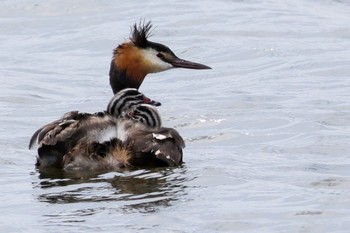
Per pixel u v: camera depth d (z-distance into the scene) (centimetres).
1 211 1188
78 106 1839
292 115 1702
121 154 1336
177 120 1694
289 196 1235
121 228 1117
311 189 1270
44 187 1281
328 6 2611
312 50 2205
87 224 1132
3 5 2630
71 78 2062
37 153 1395
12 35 2439
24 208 1197
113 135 1344
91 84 2017
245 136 1580
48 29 2469
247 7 2589
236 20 2461
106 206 1196
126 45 1518
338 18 2484
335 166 1387
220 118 1697
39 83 2011
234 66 2127
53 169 1354
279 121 1662
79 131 1337
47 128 1363
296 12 2544
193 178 1307
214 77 2055
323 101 1806
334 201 1215
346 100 1811
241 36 2334
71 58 2231
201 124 1667
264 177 1327
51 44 2347
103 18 2525
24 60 2209
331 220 1148
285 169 1370
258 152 1475
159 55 1523
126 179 1300
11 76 2066
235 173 1338
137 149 1336
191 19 2472
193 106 1794
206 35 2348
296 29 2378
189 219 1151
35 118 1738
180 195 1238
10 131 1630
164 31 2384
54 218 1155
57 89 1975
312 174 1340
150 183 1284
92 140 1334
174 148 1357
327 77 2006
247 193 1250
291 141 1543
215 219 1150
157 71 1525
